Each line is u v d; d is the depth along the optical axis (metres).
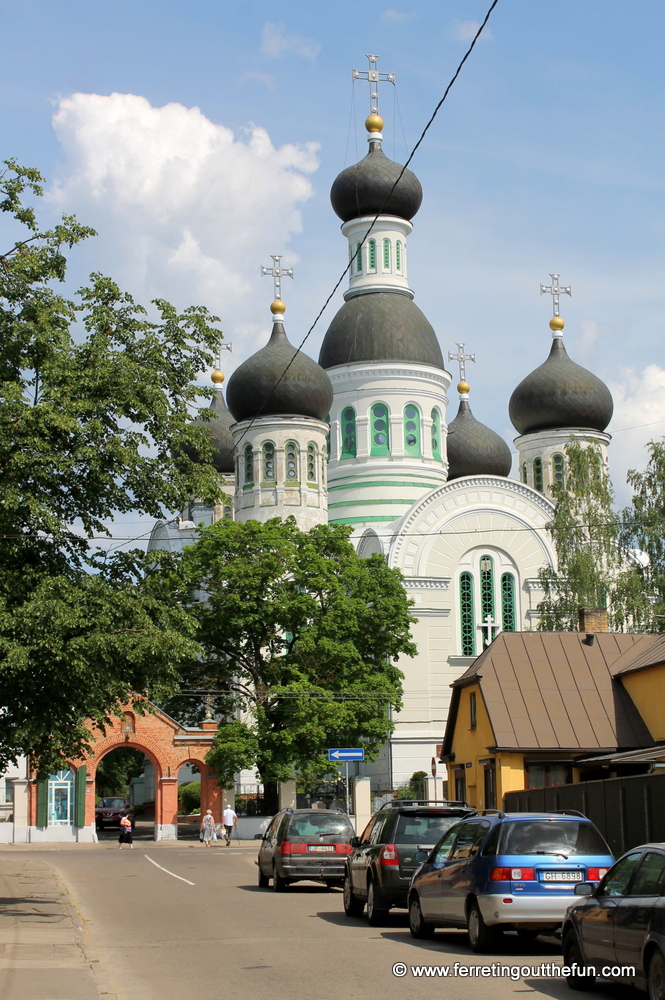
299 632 60.00
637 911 14.14
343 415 79.31
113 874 39.84
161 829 66.44
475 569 72.19
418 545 71.56
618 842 27.92
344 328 79.81
